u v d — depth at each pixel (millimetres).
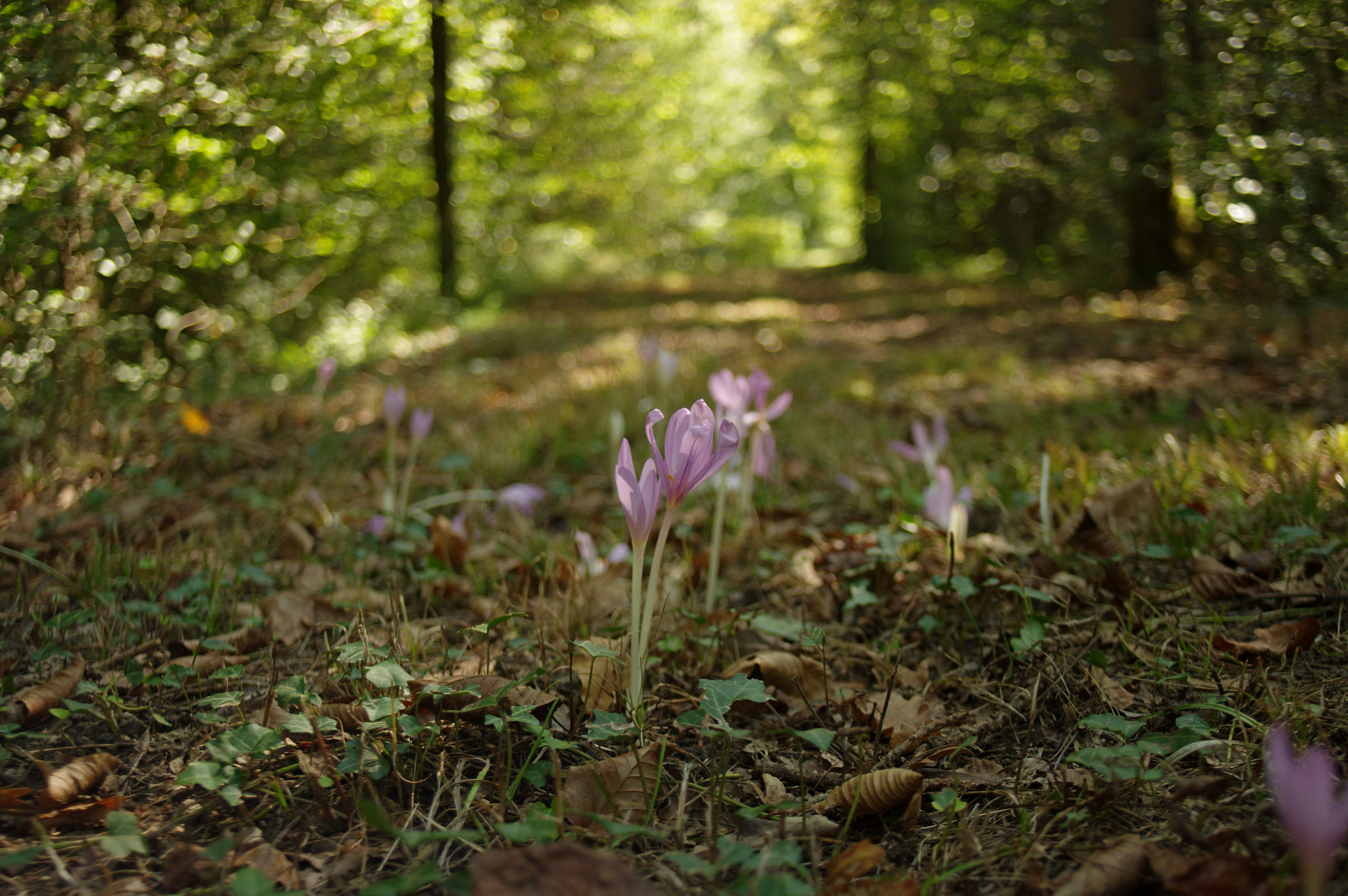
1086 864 1555
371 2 5266
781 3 18281
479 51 9047
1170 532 3020
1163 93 9141
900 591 3006
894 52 15773
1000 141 14055
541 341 9992
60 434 4441
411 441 5309
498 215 13906
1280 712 1999
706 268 28125
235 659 2523
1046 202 16312
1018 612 2746
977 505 3770
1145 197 10891
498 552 3535
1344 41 6473
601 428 5371
